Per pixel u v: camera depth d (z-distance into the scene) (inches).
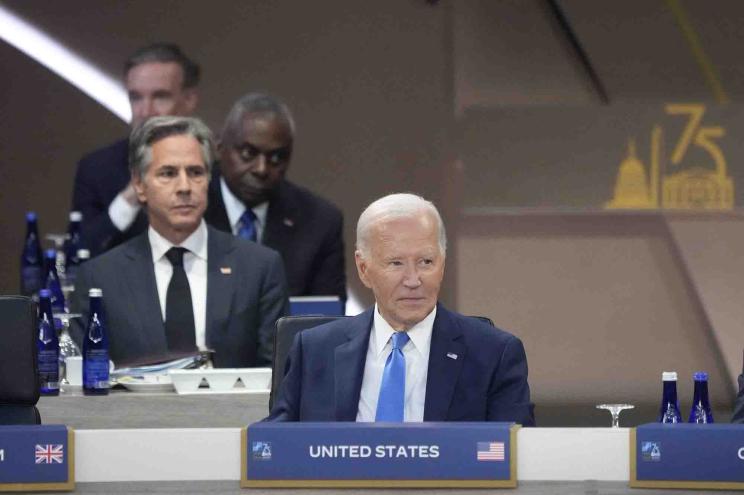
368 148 1128.2
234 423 508.7
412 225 402.9
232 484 325.4
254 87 1118.4
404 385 404.5
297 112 1124.5
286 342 450.9
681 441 315.9
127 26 1112.8
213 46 1114.7
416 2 1127.0
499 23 1134.4
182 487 325.7
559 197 1144.2
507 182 1141.7
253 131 902.4
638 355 1148.5
